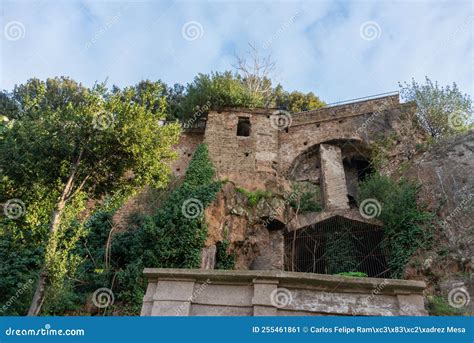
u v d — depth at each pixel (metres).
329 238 19.38
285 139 24.56
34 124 13.99
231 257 17.78
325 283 8.12
